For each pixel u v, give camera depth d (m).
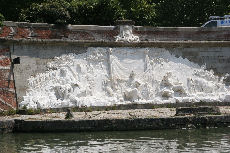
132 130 24.91
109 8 39.47
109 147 20.72
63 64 32.47
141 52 34.81
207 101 34.19
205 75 35.84
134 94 33.00
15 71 30.89
